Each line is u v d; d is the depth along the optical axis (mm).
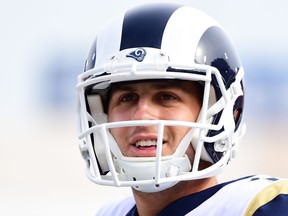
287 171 16391
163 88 4289
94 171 4434
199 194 4316
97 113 4684
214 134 4367
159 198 4371
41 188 15812
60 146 21250
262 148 18547
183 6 4727
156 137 4207
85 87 4586
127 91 4367
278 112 21328
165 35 4449
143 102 4289
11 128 23438
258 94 21688
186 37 4473
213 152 4371
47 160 19219
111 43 4570
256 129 20656
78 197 14805
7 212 13648
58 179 16812
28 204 14297
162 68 4270
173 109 4273
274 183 4176
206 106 4203
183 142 4230
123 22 4602
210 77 4238
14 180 16719
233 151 4676
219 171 4359
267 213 3938
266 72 21953
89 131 4344
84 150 4637
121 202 5250
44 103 25281
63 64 25156
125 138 4320
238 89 4621
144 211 4484
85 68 4863
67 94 24844
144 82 4293
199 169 4488
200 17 4668
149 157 4203
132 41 4469
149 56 4371
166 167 4199
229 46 4707
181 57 4391
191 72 4312
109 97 4566
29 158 19453
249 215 4023
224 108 4387
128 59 4402
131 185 4141
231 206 4160
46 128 23797
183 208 4289
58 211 13664
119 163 4336
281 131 20547
